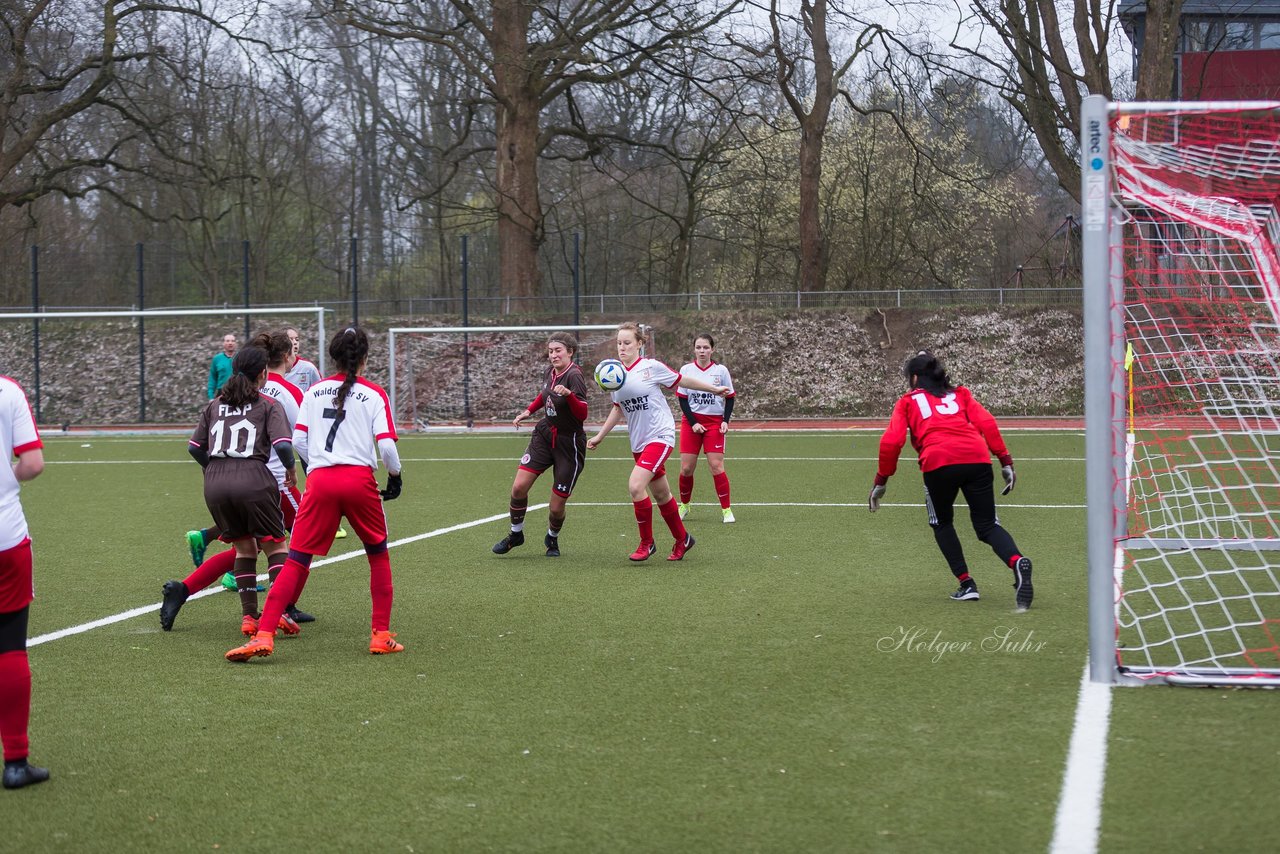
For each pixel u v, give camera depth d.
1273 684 12.04
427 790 9.59
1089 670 12.64
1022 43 62.47
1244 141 13.71
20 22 62.69
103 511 29.00
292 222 88.25
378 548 14.59
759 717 11.40
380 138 92.50
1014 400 63.81
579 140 82.12
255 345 16.55
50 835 8.79
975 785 9.38
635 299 73.12
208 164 71.56
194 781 9.91
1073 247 76.19
